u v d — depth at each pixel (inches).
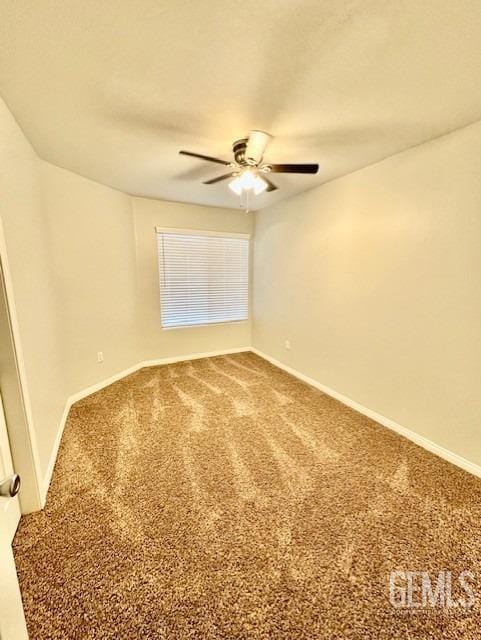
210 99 60.1
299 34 43.2
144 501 65.6
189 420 101.3
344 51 46.4
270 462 79.5
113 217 127.0
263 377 143.3
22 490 60.4
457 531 58.6
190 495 67.6
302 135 75.7
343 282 111.5
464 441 76.4
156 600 45.9
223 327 178.1
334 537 57.1
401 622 43.4
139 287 147.1
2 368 55.6
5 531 26.8
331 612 44.6
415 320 86.1
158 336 158.2
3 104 59.8
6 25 41.4
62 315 105.3
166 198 142.1
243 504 65.1
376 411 101.8
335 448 86.0
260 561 52.2
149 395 121.1
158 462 79.1
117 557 52.7
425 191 80.1
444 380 79.8
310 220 126.3
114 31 42.9
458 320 75.3
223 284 172.9
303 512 63.0
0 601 23.0
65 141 79.1
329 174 105.4
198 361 166.9
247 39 44.3
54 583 48.2
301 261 134.3
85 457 80.9
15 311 57.9
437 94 58.0
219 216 163.0
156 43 45.2
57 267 101.3
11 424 57.7
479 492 68.9
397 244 89.5
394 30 42.1
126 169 101.7
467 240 71.9
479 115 65.5
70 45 45.4
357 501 66.1
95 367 123.8
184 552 53.8
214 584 48.3
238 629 42.4
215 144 81.4
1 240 53.2
